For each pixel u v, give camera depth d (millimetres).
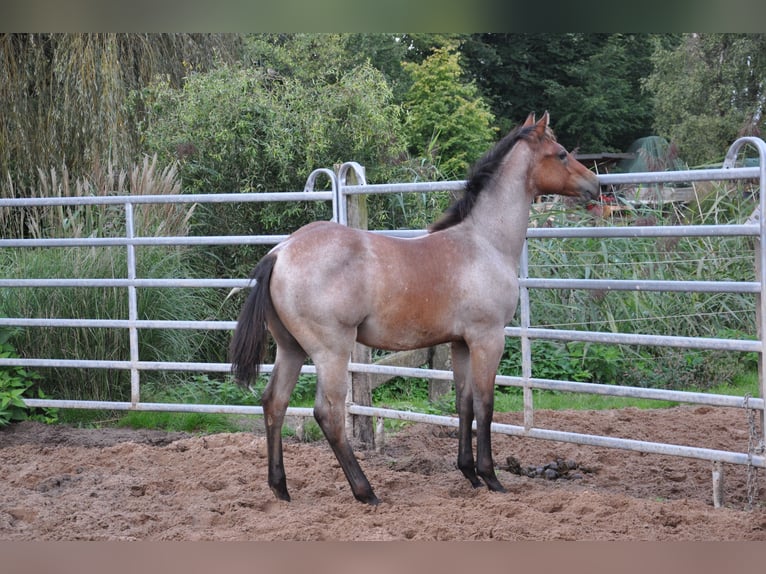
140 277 7508
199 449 6039
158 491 5047
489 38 25031
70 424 7074
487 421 4930
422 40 22344
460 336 4871
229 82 10062
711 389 8242
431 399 7840
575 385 5375
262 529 4234
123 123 11367
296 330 4570
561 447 6223
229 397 7422
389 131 10984
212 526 4371
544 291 8836
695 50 17859
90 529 4289
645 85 19406
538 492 4895
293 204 9844
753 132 11703
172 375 7703
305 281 4500
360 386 6340
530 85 25016
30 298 7285
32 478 5332
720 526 4250
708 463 5754
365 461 5852
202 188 9906
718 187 8836
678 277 8844
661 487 5184
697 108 17766
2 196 11391
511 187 4992
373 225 10109
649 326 8727
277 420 4805
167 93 10711
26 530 4285
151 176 8750
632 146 22750
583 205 8852
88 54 11125
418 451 6246
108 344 7320
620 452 6055
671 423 6875
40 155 11414
